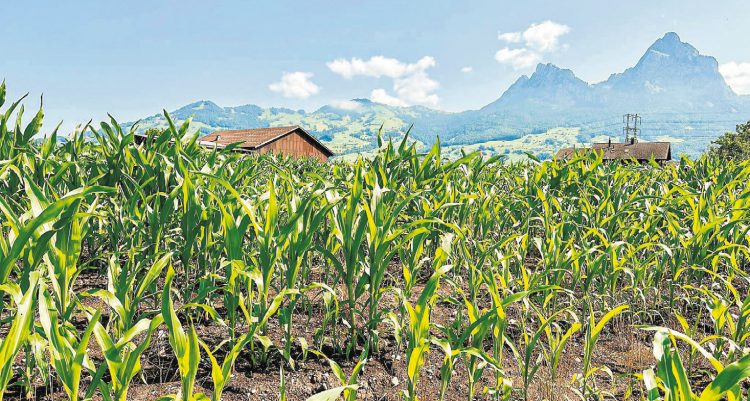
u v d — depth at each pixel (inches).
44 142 155.3
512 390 96.2
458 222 166.2
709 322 130.8
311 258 164.9
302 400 94.9
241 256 98.7
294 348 114.9
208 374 101.3
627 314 131.3
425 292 75.9
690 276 142.0
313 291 151.1
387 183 163.8
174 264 142.8
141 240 136.0
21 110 155.6
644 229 144.6
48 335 60.9
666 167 269.6
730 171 220.1
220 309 135.0
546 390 97.7
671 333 58.4
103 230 152.6
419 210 165.9
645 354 114.8
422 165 183.8
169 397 59.2
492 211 172.9
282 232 96.7
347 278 109.0
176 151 146.0
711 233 141.7
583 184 202.1
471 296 128.3
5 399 87.8
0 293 77.7
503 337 88.0
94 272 159.6
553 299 132.0
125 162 147.6
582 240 133.0
